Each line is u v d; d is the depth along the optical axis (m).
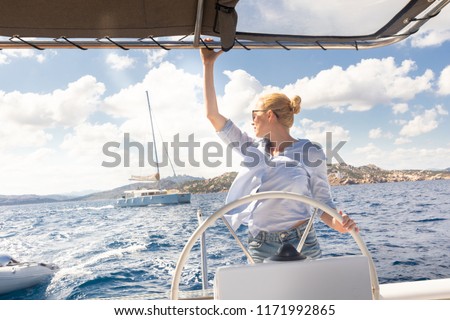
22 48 1.22
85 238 23.48
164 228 24.23
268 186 1.20
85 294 9.66
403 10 1.30
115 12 1.14
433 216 22.70
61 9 1.11
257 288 0.71
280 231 1.17
